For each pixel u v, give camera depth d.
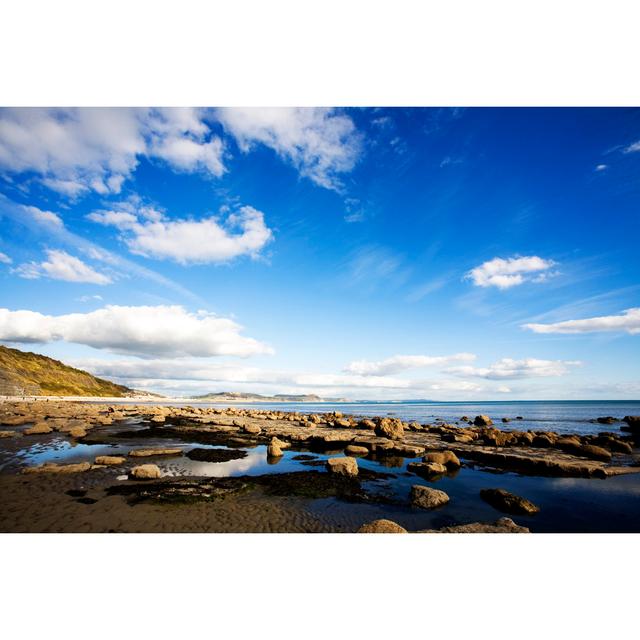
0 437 25.95
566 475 16.50
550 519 10.43
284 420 49.25
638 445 28.75
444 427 36.03
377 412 95.50
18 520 9.54
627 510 11.24
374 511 10.90
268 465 17.86
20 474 14.39
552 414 81.94
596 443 25.64
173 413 60.19
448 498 11.84
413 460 20.56
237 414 60.34
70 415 45.12
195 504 11.08
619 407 130.25
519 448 24.19
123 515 10.05
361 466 18.34
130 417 51.00
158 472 14.24
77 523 9.43
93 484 13.00
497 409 117.12
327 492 12.78
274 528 9.42
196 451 21.73
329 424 39.50
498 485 14.41
